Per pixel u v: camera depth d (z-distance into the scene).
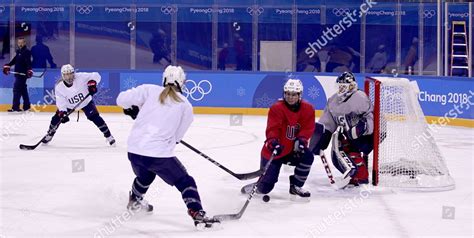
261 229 7.65
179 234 7.36
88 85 13.97
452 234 7.55
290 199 9.30
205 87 22.31
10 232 7.45
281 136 8.88
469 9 26.05
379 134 10.25
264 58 26.77
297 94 8.55
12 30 25.33
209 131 17.83
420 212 8.66
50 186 10.16
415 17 26.92
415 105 10.63
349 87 10.06
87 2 27.16
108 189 9.93
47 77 22.89
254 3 26.55
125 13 27.12
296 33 25.52
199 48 27.36
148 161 7.45
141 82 22.39
